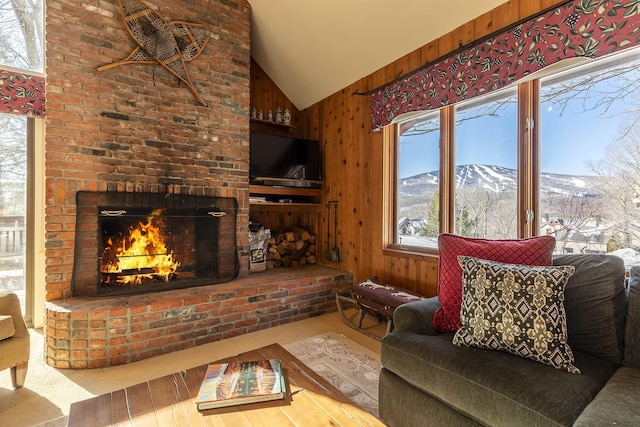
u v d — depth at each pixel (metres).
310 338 2.65
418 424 1.43
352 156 3.60
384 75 3.18
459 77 2.47
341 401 1.16
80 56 2.54
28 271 2.77
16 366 1.86
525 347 1.31
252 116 3.87
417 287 2.86
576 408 1.06
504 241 1.75
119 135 2.69
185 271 3.01
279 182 3.71
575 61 1.90
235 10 3.31
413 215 3.04
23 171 2.74
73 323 2.13
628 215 1.79
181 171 2.98
